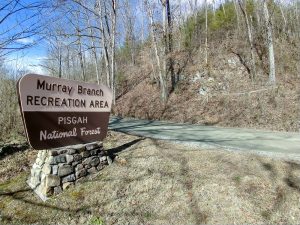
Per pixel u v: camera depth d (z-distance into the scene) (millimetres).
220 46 22250
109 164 6211
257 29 22453
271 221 3783
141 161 6133
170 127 12203
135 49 33781
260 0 22625
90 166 5828
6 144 8492
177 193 4730
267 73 17812
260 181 4680
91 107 6031
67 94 5520
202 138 8562
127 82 26312
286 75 17172
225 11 27891
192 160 5910
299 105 13211
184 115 15844
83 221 4492
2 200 5293
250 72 18344
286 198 4148
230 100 15828
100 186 5312
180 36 24766
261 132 10234
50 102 5195
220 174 5082
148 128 11797
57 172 5262
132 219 4355
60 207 4855
